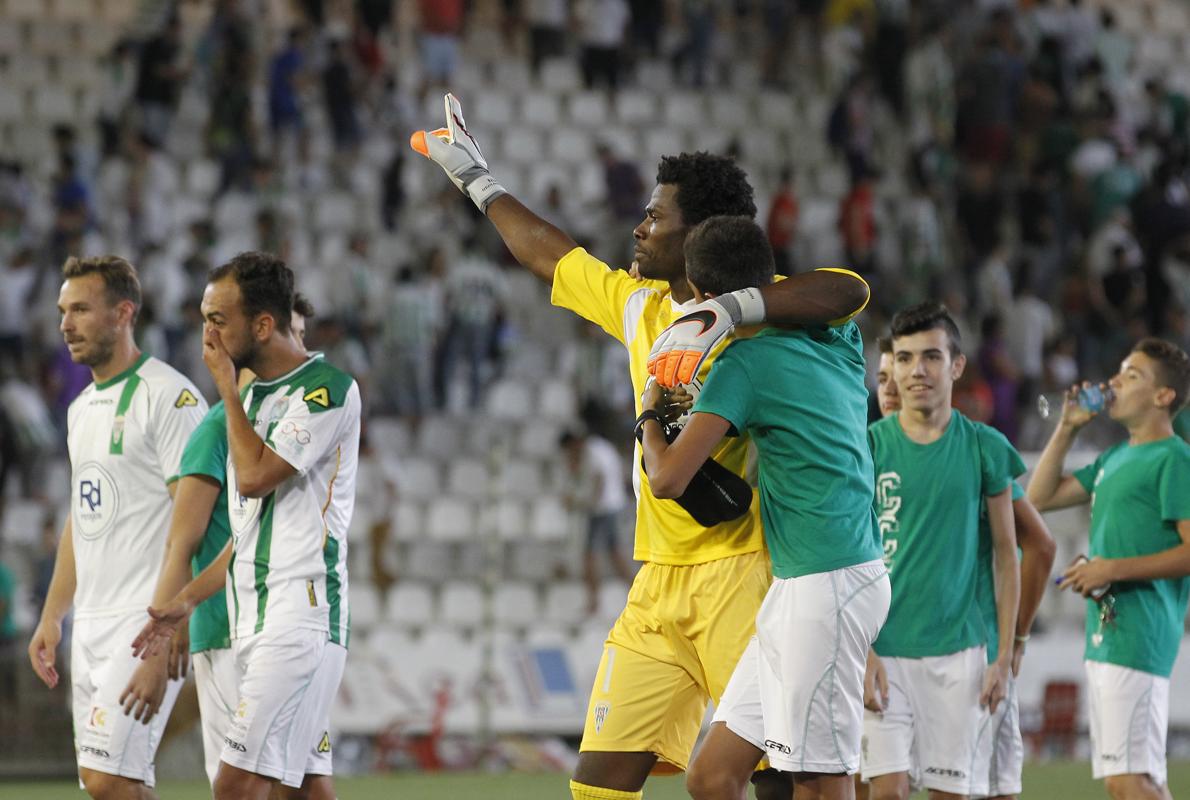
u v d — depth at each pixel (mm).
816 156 67875
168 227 55562
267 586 17453
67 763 38094
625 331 17125
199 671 18578
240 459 17125
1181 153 63531
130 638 19250
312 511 17672
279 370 17984
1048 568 21141
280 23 65688
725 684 16016
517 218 18312
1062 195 61625
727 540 15992
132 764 19141
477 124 64875
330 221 58906
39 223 55750
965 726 20094
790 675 15109
